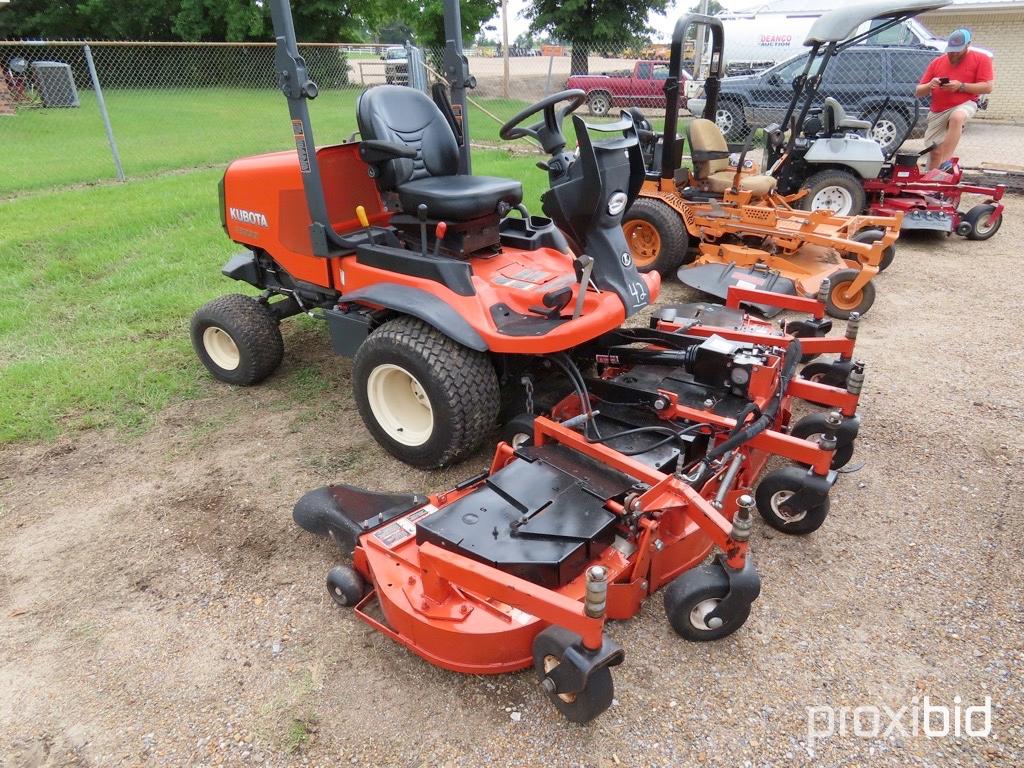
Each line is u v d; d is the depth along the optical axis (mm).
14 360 4590
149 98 19859
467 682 2340
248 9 26516
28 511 3252
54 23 28203
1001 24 16609
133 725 2227
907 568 2818
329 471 3514
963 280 6203
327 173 3707
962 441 3662
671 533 2533
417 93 3771
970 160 11602
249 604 2693
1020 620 2561
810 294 5172
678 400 3102
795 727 2184
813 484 2801
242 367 4195
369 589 2637
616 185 3143
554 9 23547
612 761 2078
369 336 3320
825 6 15938
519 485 2582
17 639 2555
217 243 6906
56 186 9695
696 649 2449
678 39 5207
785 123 6992
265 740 2166
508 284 3312
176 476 3490
